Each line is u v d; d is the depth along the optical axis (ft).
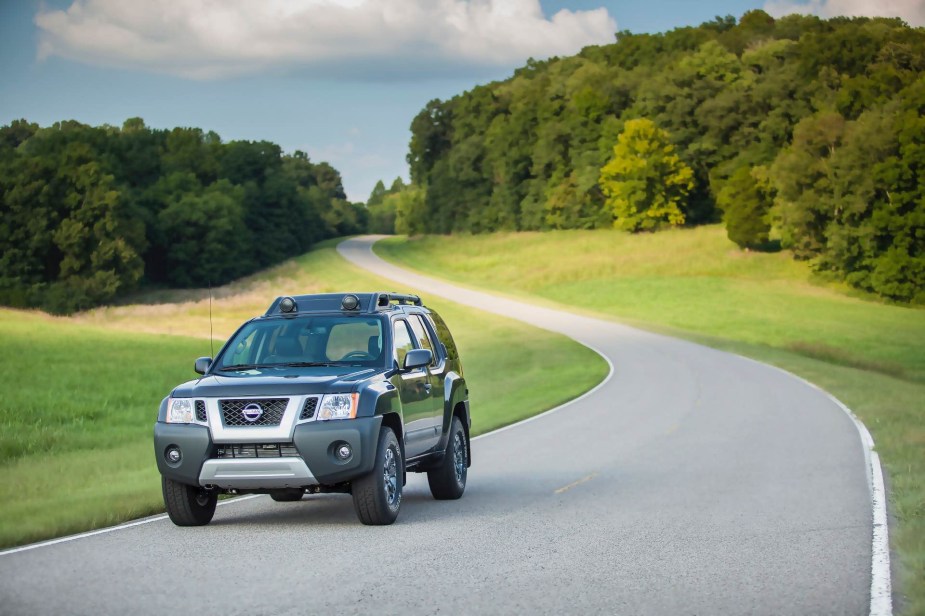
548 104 450.71
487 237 434.71
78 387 111.24
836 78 370.32
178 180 394.52
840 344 198.59
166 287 362.53
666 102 391.45
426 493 39.75
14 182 307.17
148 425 89.86
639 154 373.61
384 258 396.37
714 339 174.40
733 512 32.78
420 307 39.88
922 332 213.87
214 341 165.17
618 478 42.22
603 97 424.05
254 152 461.78
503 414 79.56
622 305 260.42
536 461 49.60
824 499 35.29
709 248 330.34
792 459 47.44
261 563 24.77
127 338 161.58
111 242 310.86
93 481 46.85
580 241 378.12
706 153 380.99
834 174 267.18
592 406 82.17
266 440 29.68
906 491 35.99
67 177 313.53
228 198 384.27
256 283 338.54
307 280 328.29
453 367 39.83
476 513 33.40
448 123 543.39
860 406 76.18
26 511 34.30
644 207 376.48
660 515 32.37
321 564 24.58
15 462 63.52
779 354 145.07
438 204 497.46
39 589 21.88
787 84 370.73
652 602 20.39
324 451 29.53
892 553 25.52
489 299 259.60
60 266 308.60
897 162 255.29
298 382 30.42
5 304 295.69
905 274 253.03
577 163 416.46
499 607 19.99
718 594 21.11
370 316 34.83
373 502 30.25
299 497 36.09
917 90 268.21
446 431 36.78
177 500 30.68
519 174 454.40
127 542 28.12
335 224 608.19
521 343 174.29
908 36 382.22
